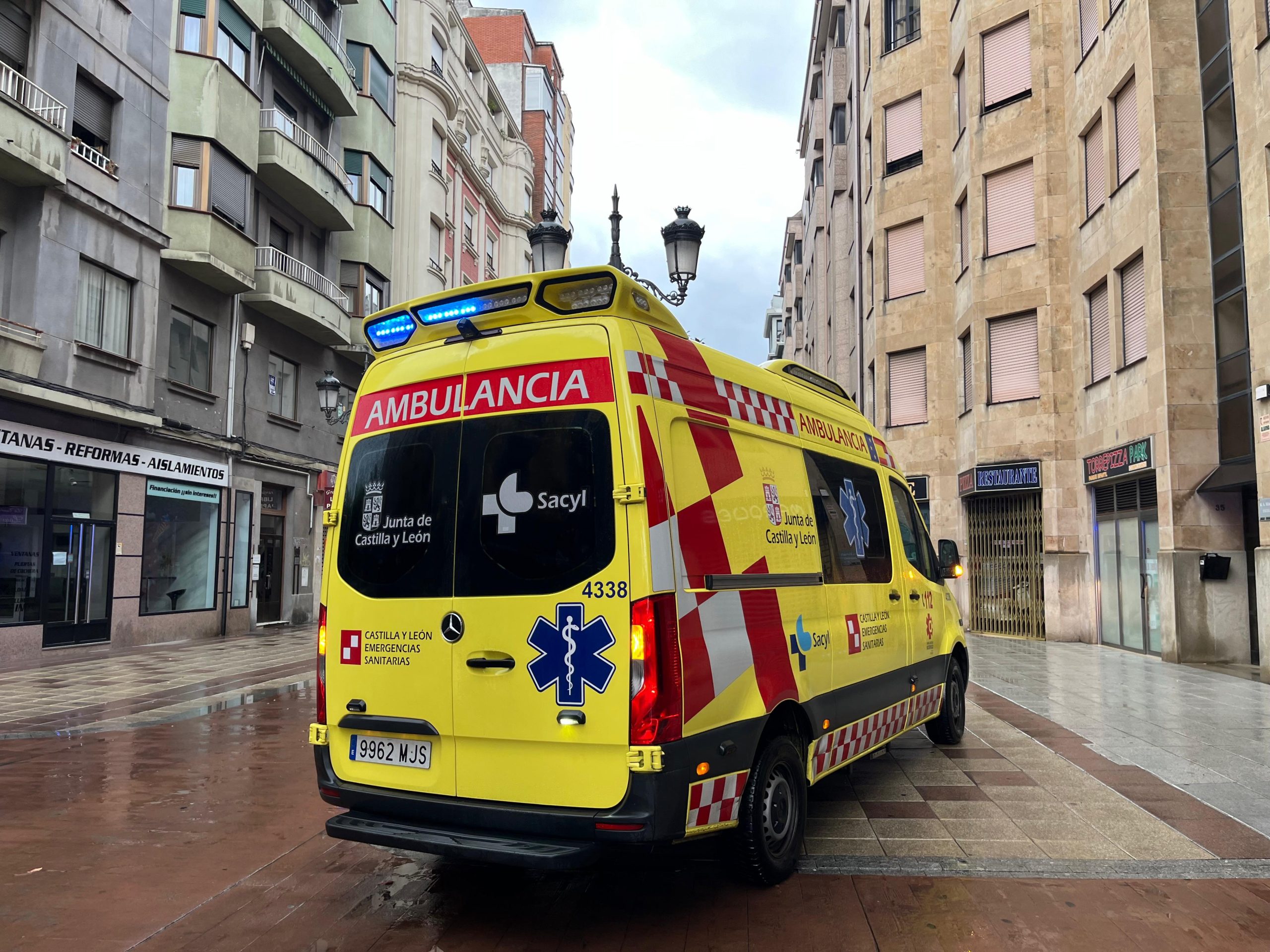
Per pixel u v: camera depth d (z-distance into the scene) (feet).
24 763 22.27
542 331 12.49
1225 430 41.55
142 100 50.44
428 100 90.33
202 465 56.34
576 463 11.85
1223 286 41.57
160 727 27.09
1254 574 42.06
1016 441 58.44
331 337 70.18
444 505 12.74
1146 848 15.11
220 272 54.54
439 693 12.30
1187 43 44.32
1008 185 60.44
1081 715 27.78
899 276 72.79
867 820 16.76
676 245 32.45
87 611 47.26
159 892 13.62
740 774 12.43
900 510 21.04
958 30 66.18
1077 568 54.95
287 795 19.25
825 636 15.48
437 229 94.84
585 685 11.32
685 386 12.90
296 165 62.39
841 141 100.48
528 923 12.35
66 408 44.42
